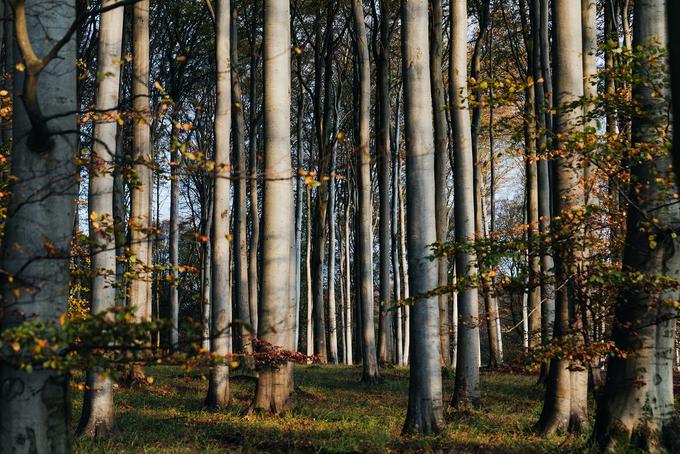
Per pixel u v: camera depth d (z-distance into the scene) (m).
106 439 9.95
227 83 14.84
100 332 4.41
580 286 8.15
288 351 12.92
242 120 21.59
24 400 5.05
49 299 5.17
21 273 5.11
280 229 13.59
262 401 13.28
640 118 8.09
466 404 14.64
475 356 14.85
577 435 10.41
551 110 8.66
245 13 26.66
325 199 31.92
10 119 7.52
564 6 10.61
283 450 9.63
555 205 10.28
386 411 14.08
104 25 10.73
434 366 10.88
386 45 23.84
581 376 10.79
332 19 26.72
